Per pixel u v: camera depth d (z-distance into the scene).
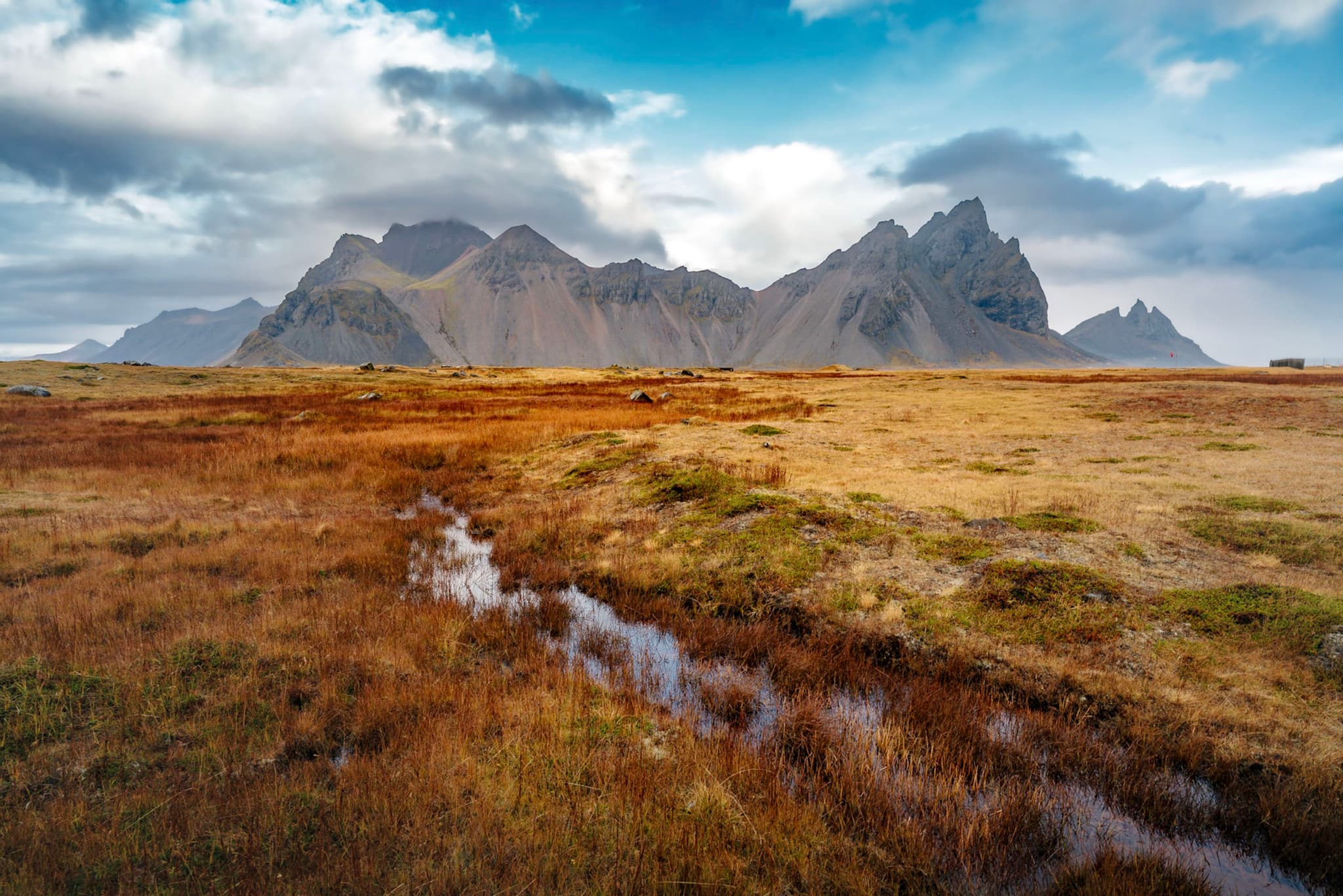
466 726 7.59
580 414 37.44
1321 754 6.68
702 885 5.16
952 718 7.92
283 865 5.34
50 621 9.78
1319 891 5.45
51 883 5.02
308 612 11.12
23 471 20.98
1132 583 10.62
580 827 5.95
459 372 91.50
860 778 6.81
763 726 8.18
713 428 29.77
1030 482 16.89
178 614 10.55
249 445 26.81
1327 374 62.19
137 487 19.69
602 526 16.58
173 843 5.48
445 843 5.62
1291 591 9.76
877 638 10.19
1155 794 6.55
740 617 11.61
